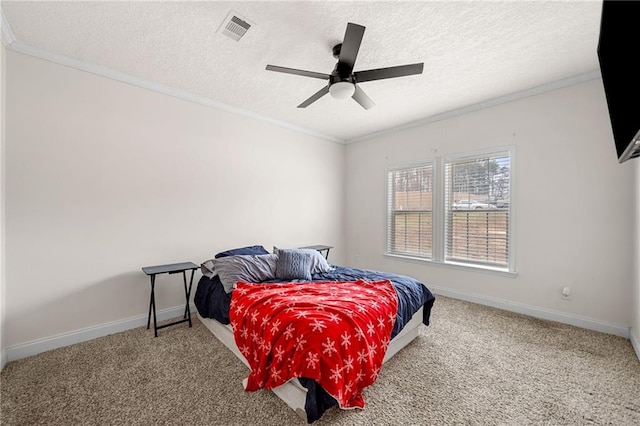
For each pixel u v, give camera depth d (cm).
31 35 206
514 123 311
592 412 157
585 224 270
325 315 165
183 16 188
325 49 227
